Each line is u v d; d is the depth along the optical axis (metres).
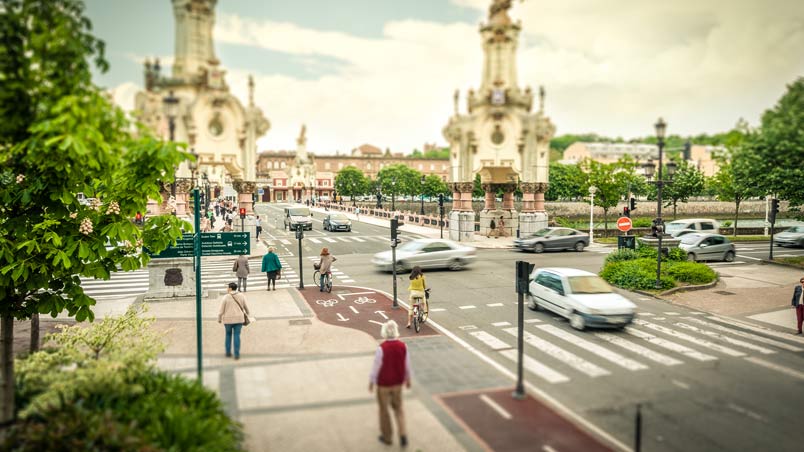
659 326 13.64
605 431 7.64
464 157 32.09
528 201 32.00
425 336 12.65
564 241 29.22
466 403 8.49
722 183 19.34
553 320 14.26
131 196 9.52
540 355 11.17
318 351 11.21
